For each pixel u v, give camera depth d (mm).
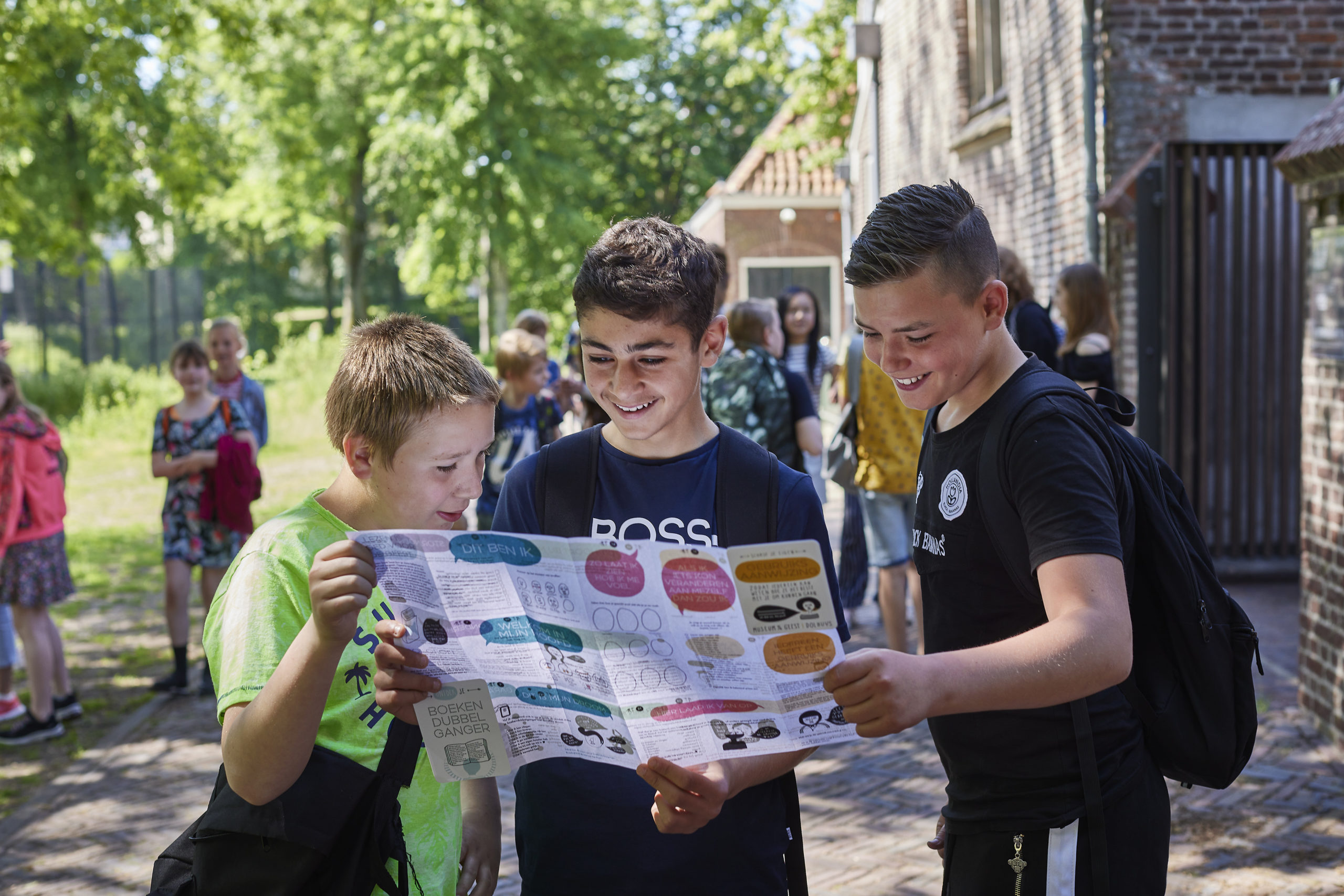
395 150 32438
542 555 1573
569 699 1591
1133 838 1922
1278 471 7773
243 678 1597
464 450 1747
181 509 6426
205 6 11828
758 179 26328
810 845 4094
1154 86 8297
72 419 21984
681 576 1531
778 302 8836
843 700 1401
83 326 26750
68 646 7598
